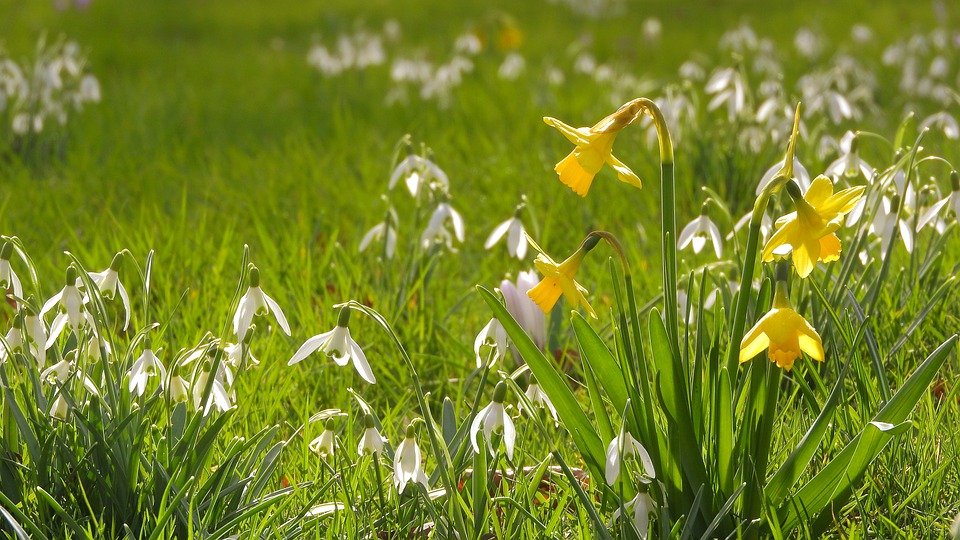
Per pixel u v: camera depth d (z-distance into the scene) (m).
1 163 7.27
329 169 7.26
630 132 7.97
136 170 7.27
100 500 2.66
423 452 3.24
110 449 2.61
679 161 6.47
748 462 2.51
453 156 7.61
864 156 6.87
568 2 17.89
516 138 7.89
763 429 2.49
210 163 7.57
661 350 2.43
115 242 5.09
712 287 4.11
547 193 6.32
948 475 2.92
